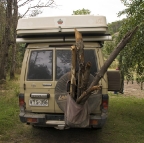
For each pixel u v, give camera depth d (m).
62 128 4.74
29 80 4.93
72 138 5.43
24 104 4.94
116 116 7.15
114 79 5.36
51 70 4.93
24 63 4.98
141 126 6.20
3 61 13.26
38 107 4.91
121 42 3.64
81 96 3.98
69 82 4.54
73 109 4.19
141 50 5.86
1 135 5.46
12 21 12.40
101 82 4.71
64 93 4.58
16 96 9.66
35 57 5.00
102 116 4.66
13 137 5.41
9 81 14.81
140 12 5.86
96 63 4.86
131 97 10.81
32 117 4.77
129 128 6.09
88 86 4.33
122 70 6.19
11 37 12.98
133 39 5.80
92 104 4.53
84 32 4.77
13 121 6.45
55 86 4.73
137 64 6.50
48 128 6.08
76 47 3.83
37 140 5.28
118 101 9.49
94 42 4.96
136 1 6.23
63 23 4.75
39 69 4.95
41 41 4.96
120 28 6.66
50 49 4.99
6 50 13.17
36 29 4.78
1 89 11.68
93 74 4.83
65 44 5.00
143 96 11.35
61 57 4.96
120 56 6.37
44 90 4.89
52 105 4.87
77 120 4.21
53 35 4.97
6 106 8.02
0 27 13.22
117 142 5.20
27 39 4.98
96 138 5.42
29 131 5.83
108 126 6.25
